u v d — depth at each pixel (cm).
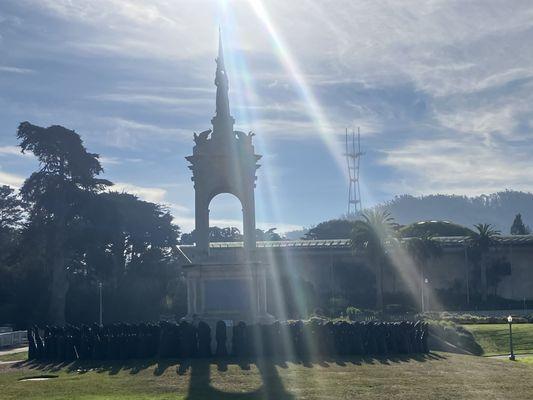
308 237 19675
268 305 11006
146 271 13388
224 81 6475
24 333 9219
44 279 12225
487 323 9825
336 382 4162
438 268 14550
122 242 13212
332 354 5400
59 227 11931
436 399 3631
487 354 7325
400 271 13950
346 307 12975
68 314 12500
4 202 14262
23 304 12162
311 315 11306
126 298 12950
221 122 6394
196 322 5853
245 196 6312
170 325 5328
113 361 5281
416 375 4441
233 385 4103
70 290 12706
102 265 12281
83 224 12319
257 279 6025
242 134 6384
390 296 13938
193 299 5966
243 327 5312
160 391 3972
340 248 14312
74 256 12381
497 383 4178
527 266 14650
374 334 5519
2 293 12244
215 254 6291
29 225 12025
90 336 5481
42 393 4009
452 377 4375
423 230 16812
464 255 14538
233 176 6309
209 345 5253
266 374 4459
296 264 14350
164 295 13550
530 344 7875
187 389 4012
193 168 6356
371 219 13588
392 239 13712
